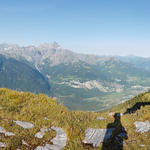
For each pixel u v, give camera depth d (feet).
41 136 38.27
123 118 59.72
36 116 46.78
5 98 53.36
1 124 37.35
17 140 33.68
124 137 45.14
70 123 47.11
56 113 52.44
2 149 29.86
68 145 37.76
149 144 41.39
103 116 60.59
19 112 46.44
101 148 38.91
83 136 42.39
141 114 61.05
